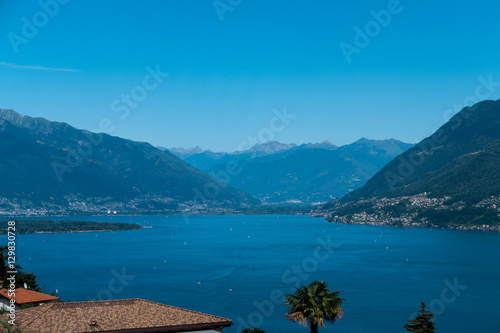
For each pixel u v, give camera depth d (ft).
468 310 592.60
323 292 204.03
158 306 191.72
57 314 180.34
